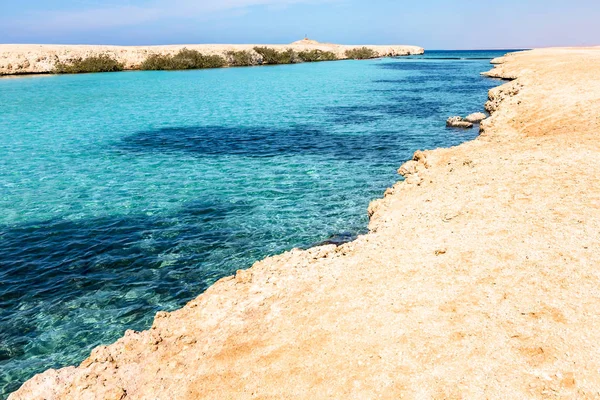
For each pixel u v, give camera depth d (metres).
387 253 11.25
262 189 20.55
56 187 20.94
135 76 81.25
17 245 15.05
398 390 6.55
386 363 7.12
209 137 32.09
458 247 10.72
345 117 40.06
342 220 16.64
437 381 6.60
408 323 8.02
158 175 22.88
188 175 22.86
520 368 6.59
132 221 17.02
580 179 13.62
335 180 21.72
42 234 15.91
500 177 15.41
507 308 8.00
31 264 13.80
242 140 31.06
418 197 15.99
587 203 11.81
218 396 7.07
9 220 17.08
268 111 43.69
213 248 14.73
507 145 20.72
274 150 28.12
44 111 42.72
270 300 9.83
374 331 7.95
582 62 46.50
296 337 8.21
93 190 20.55
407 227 12.99
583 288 8.20
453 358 7.00
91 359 8.65
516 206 12.55
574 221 10.91
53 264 13.80
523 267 9.24
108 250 14.69
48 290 12.38
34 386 8.04
